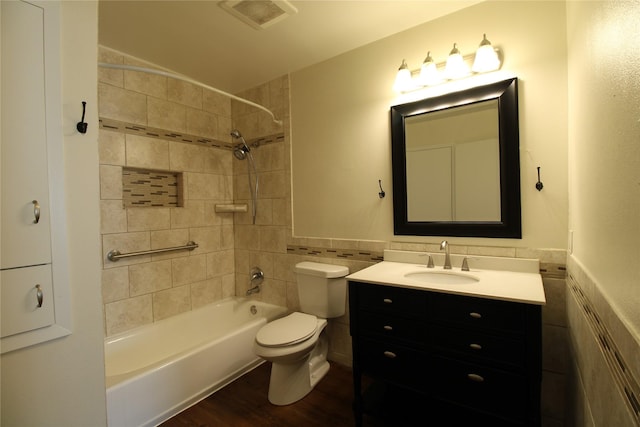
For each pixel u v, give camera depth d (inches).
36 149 39.2
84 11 44.0
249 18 71.0
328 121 90.8
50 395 40.9
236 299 111.3
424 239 75.2
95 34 45.0
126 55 86.8
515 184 62.8
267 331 74.3
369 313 61.2
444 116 71.3
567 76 58.4
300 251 97.8
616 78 26.6
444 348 53.7
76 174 43.0
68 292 42.1
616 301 26.2
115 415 61.2
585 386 39.9
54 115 40.8
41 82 39.7
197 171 104.2
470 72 67.7
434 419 61.1
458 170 69.7
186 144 101.0
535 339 46.3
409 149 75.9
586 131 41.4
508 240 64.8
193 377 74.9
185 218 100.9
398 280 59.9
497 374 49.2
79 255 43.3
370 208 83.7
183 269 100.3
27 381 39.1
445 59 71.3
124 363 83.2
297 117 97.6
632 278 22.1
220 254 111.0
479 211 67.6
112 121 83.9
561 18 59.0
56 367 41.4
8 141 37.2
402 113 76.3
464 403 52.0
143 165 90.3
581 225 45.6
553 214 60.2
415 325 56.3
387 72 79.8
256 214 108.2
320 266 88.4
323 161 92.2
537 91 61.2
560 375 59.8
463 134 69.0
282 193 101.7
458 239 70.4
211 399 76.0
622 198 24.9
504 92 63.6
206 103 106.7
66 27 42.2
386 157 80.6
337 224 90.0
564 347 59.2
